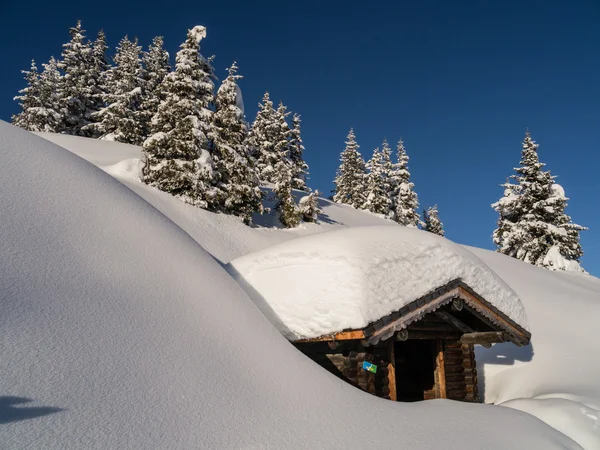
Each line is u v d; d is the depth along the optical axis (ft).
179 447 11.42
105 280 17.40
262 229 77.15
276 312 26.61
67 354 12.53
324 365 27.61
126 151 100.42
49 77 132.87
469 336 33.12
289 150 156.56
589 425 24.63
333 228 94.07
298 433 14.47
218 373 15.81
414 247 27.14
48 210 19.76
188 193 68.85
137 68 135.64
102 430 10.70
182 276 21.44
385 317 23.22
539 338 46.03
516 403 28.68
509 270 73.46
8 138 24.32
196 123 70.74
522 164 113.70
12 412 9.89
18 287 14.02
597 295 67.21
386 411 19.35
